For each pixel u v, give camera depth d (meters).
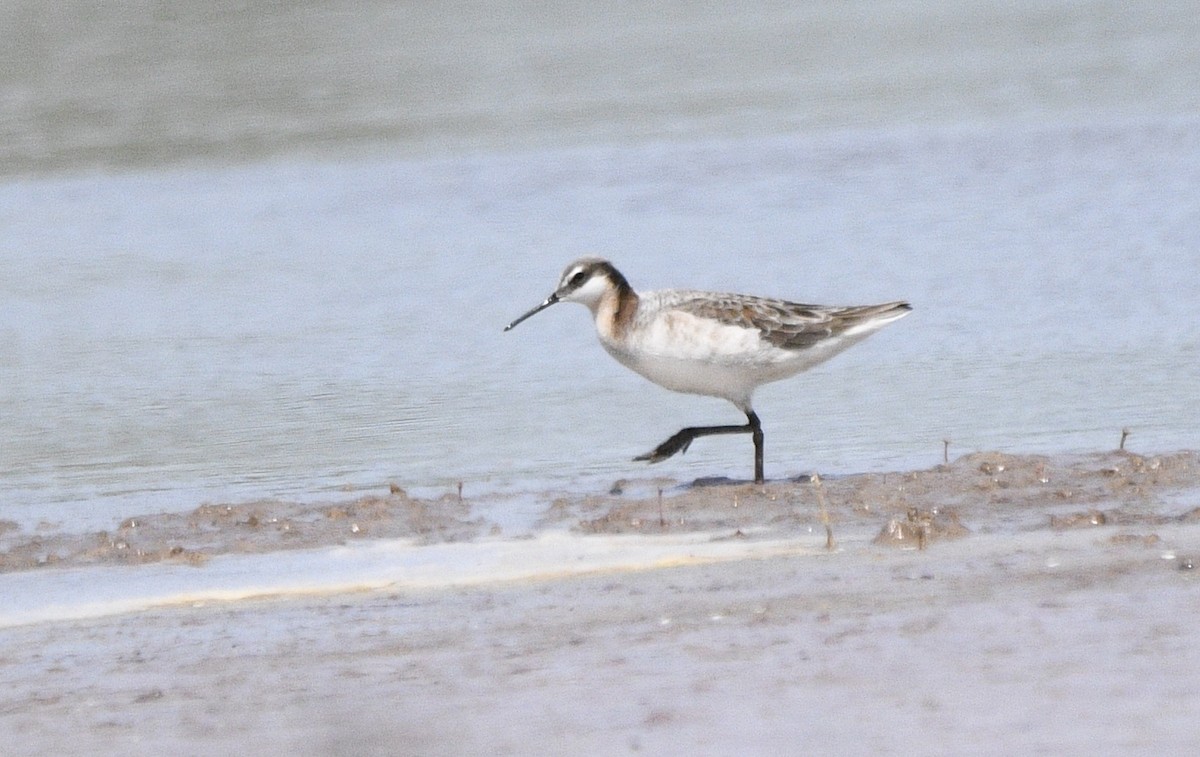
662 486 13.66
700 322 13.36
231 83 33.94
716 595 10.09
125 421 16.20
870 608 9.52
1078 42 38.34
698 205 25.31
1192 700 7.61
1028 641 8.62
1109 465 13.37
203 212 25.66
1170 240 21.97
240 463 14.76
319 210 25.59
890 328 18.80
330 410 16.48
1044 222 23.33
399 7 42.34
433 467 14.52
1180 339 17.78
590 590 10.45
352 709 8.22
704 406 16.47
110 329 19.67
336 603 10.49
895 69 36.00
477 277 21.67
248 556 11.83
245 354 18.55
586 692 8.25
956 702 7.75
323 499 13.52
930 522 11.49
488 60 36.66
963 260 21.53
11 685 9.05
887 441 14.87
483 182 26.95
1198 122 29.45
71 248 23.75
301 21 40.09
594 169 27.75
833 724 7.57
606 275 13.91
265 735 7.93
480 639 9.41
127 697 8.70
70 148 29.61
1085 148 28.05
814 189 26.11
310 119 31.30
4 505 13.59
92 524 12.93
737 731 7.55
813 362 13.56
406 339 19.08
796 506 12.55
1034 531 11.41
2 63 35.47
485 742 7.60
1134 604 9.24
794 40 39.19
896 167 27.39
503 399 16.83
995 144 28.72
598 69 35.81
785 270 21.34
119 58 35.91
